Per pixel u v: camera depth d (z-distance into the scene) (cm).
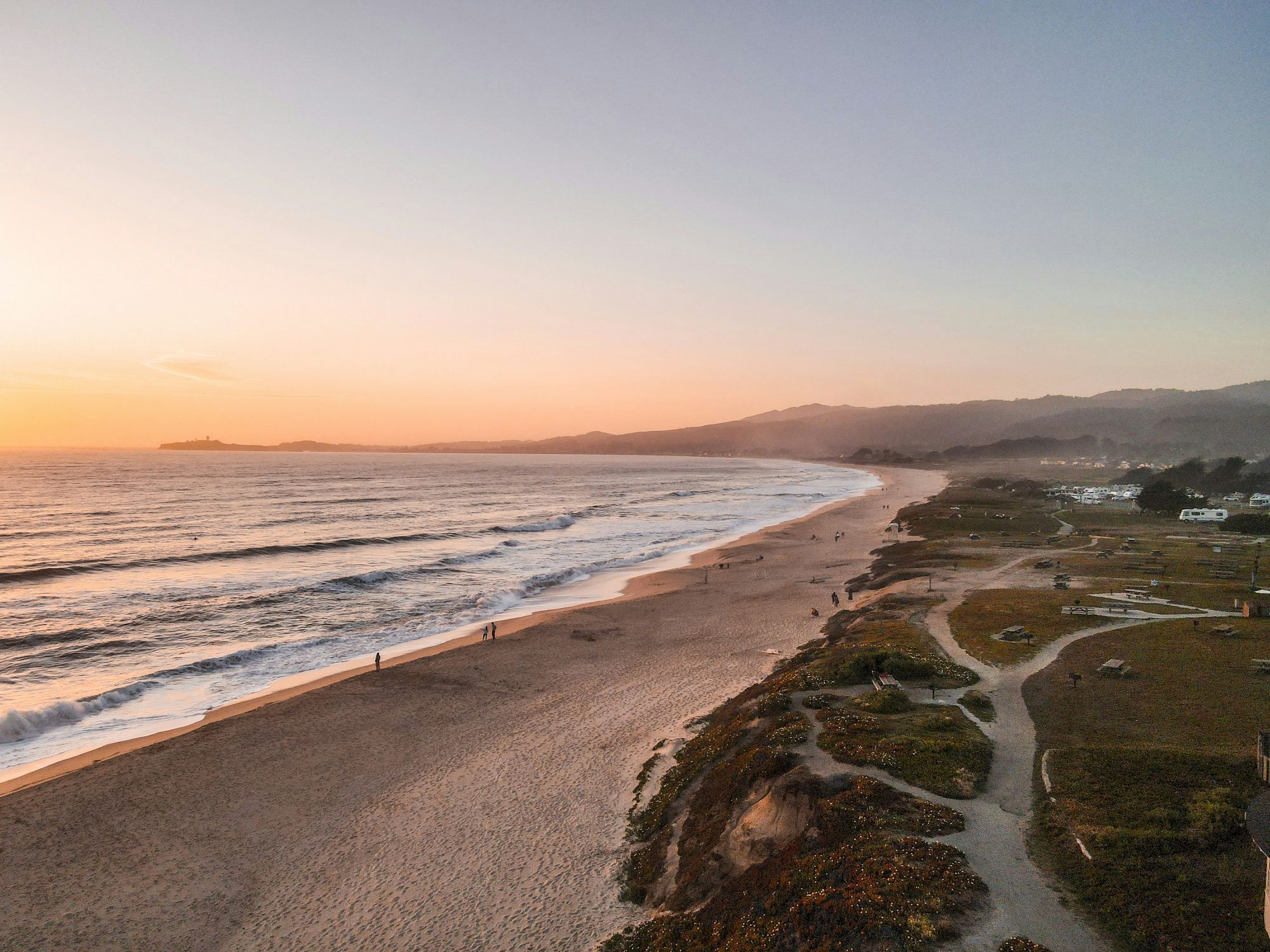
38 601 5231
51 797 2405
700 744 2584
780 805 1883
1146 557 5878
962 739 2162
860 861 1552
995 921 1348
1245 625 3466
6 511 11119
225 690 3519
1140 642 3225
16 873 1980
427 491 17775
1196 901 1366
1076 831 1639
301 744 2812
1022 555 6306
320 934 1728
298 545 7988
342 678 3681
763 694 2897
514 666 3769
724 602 5300
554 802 2325
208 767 2623
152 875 1977
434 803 2342
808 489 19838
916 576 5491
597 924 1727
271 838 2155
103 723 3092
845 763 2038
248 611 5097
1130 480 16562
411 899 1856
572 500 15725
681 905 1725
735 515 12544
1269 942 1245
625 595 5734
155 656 4056
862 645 3356
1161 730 2209
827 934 1365
